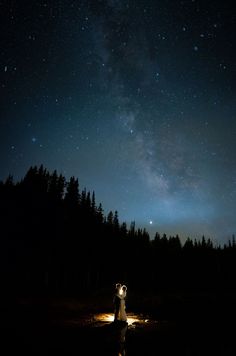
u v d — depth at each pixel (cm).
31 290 3322
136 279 5550
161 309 2400
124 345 1112
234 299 3272
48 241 5234
